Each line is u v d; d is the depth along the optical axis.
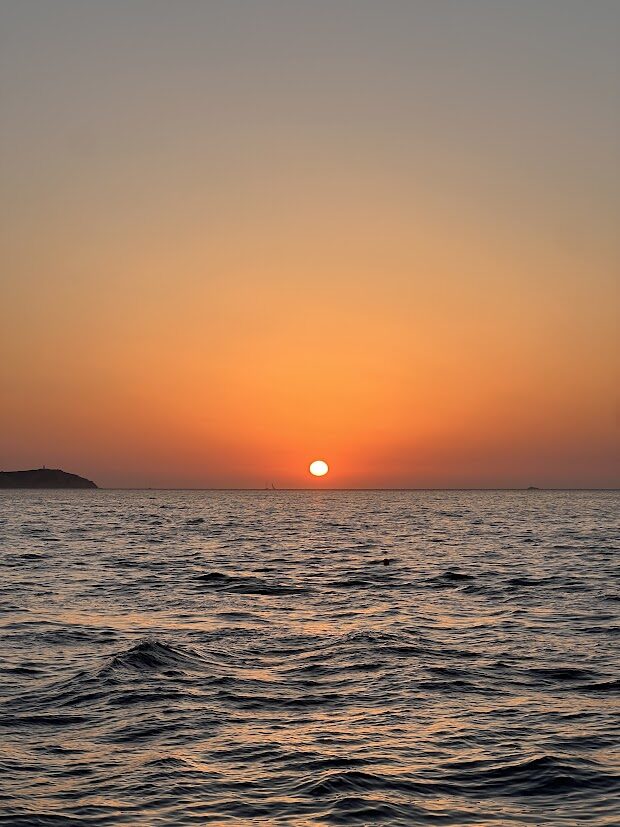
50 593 41.38
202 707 20.14
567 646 28.08
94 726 18.50
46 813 13.51
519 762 16.12
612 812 13.73
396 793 14.55
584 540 89.19
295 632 30.75
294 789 14.73
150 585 45.50
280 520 143.38
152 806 13.90
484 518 152.50
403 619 34.09
